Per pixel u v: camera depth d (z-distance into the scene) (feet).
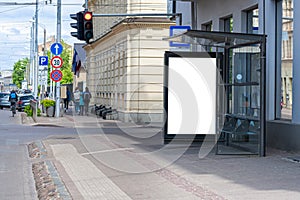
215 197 29.12
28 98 169.68
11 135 76.43
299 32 47.83
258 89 50.98
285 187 31.58
